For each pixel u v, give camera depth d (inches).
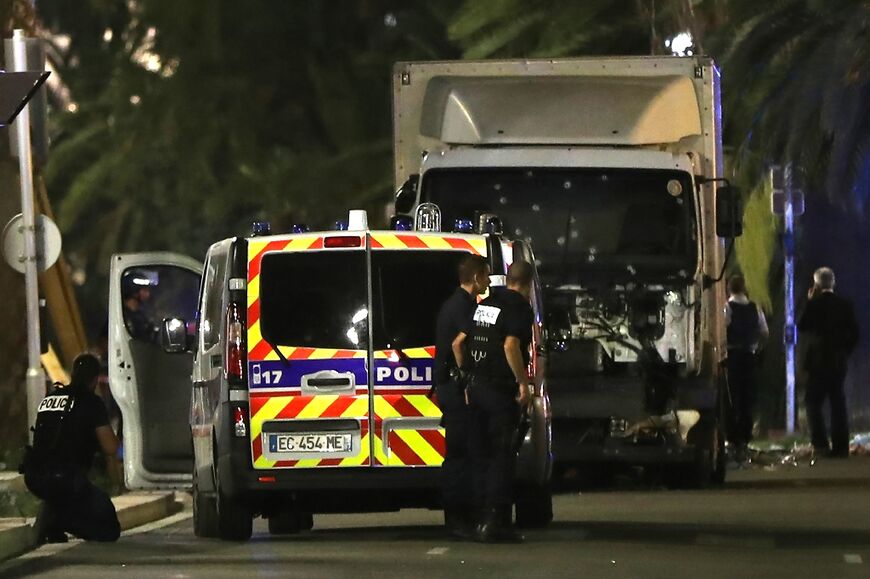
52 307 2618.1
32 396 2177.7
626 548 1572.3
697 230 2267.5
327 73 4753.9
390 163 4653.1
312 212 4645.7
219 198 4633.4
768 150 3097.9
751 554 1525.6
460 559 1505.9
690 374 2249.0
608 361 2246.6
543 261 2271.2
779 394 3526.1
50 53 5315.0
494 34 3811.5
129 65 4724.4
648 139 2340.1
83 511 1732.3
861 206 3201.3
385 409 1633.9
